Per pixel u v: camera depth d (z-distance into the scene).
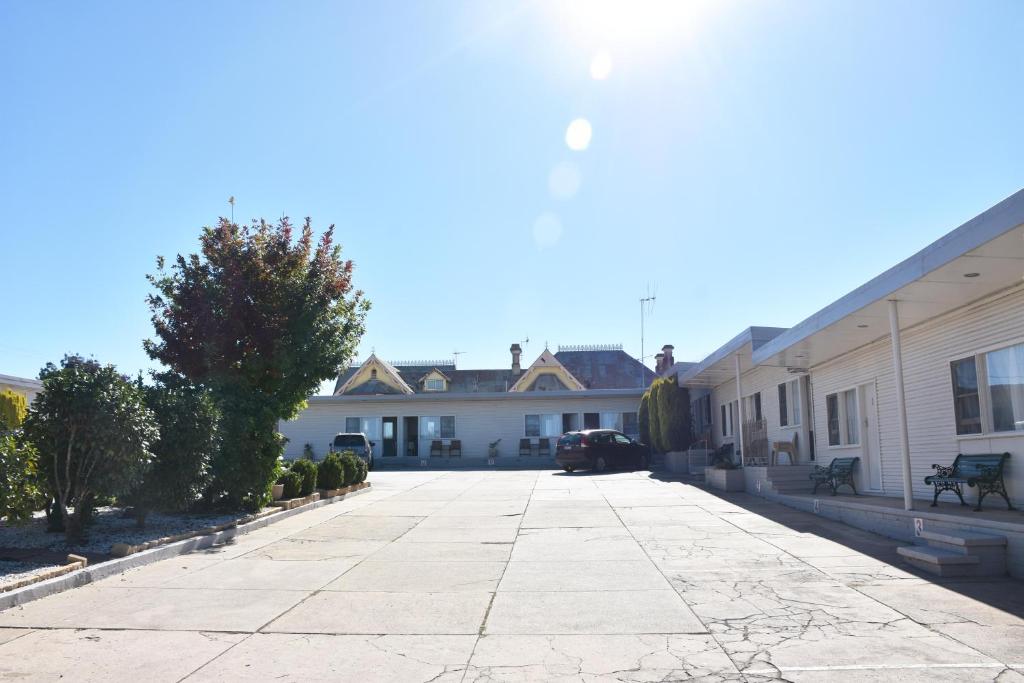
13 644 6.53
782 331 19.09
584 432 29.80
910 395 13.77
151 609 7.74
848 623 6.93
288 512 15.57
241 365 16.48
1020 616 7.09
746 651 6.16
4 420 9.53
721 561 9.99
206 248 16.73
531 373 48.25
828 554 10.38
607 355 57.62
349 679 5.65
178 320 16.25
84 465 10.48
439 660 6.09
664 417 30.06
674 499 17.86
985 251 8.62
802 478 17.94
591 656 6.14
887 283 10.79
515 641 6.60
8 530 11.53
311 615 7.52
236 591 8.57
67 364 10.66
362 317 18.41
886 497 14.49
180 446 11.90
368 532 13.16
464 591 8.53
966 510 11.12
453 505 17.23
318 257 17.25
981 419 11.60
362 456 32.97
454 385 55.75
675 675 5.64
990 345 11.32
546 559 10.39
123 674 5.76
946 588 8.28
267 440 14.84
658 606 7.70
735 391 27.16
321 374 17.36
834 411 17.64
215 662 6.05
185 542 11.22
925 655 5.95
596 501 17.55
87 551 10.19
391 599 8.17
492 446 36.78
